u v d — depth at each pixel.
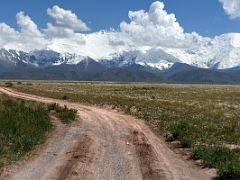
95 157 23.66
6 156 22.56
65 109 46.88
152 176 19.77
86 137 30.47
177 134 31.33
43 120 35.69
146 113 48.91
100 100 68.88
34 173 19.78
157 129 36.84
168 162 23.09
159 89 129.38
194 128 35.09
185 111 51.62
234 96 90.69
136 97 79.12
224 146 26.97
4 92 92.00
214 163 22.30
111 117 45.66
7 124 30.39
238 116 47.66
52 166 21.25
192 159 24.30
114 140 29.88
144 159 23.45
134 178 19.31
